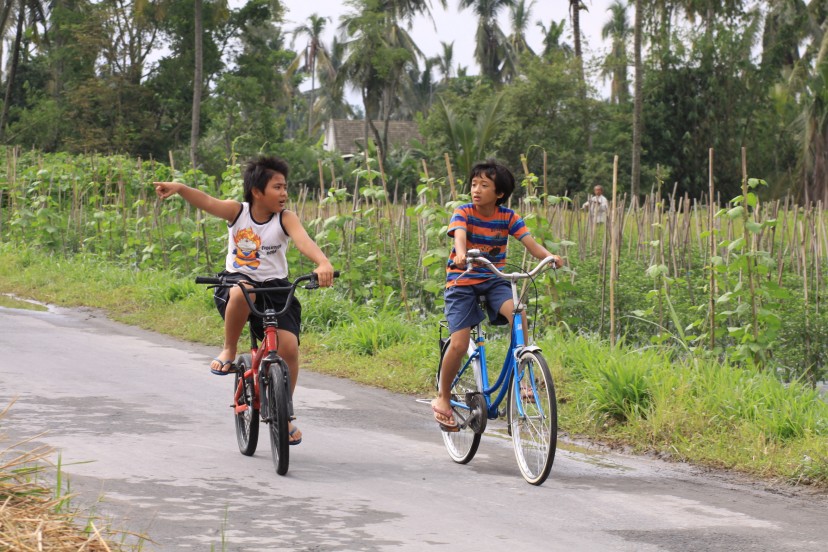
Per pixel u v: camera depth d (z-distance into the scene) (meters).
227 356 12.84
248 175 12.35
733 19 87.31
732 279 20.41
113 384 17.62
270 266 12.53
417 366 19.48
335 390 18.17
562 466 13.04
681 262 27.30
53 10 99.62
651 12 86.19
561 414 15.69
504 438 14.91
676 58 84.69
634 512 10.84
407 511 10.55
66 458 12.17
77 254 36.31
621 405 15.26
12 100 117.94
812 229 25.44
